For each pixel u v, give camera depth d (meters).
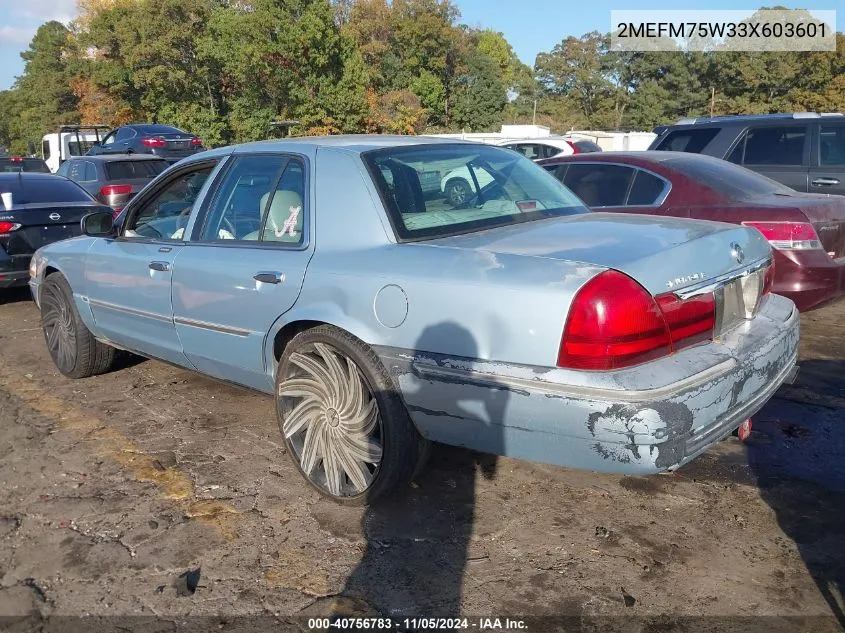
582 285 2.66
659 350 2.74
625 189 6.18
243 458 4.03
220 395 5.03
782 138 8.52
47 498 3.61
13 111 88.38
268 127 39.69
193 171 4.41
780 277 5.37
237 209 3.98
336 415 3.41
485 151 4.10
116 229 4.82
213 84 42.06
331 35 38.72
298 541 3.21
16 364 5.89
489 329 2.80
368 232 3.35
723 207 5.59
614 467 2.66
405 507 3.48
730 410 2.89
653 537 3.20
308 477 3.56
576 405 2.62
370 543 3.19
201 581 2.94
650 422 2.55
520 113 82.94
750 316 3.29
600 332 2.62
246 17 37.91
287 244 3.64
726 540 3.17
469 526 3.31
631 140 40.81
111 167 12.63
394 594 2.85
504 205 3.70
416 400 3.04
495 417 2.82
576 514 3.40
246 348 3.79
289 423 3.61
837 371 5.23
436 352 2.94
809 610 2.71
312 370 3.45
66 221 7.89
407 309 3.02
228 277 3.79
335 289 3.28
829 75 59.75
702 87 71.94
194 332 4.09
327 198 3.52
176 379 5.38
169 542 3.21
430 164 3.70
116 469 3.91
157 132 19.03
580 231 3.27
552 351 2.68
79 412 4.76
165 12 39.59
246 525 3.34
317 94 39.78
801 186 8.30
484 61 69.69
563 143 16.14
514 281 2.79
